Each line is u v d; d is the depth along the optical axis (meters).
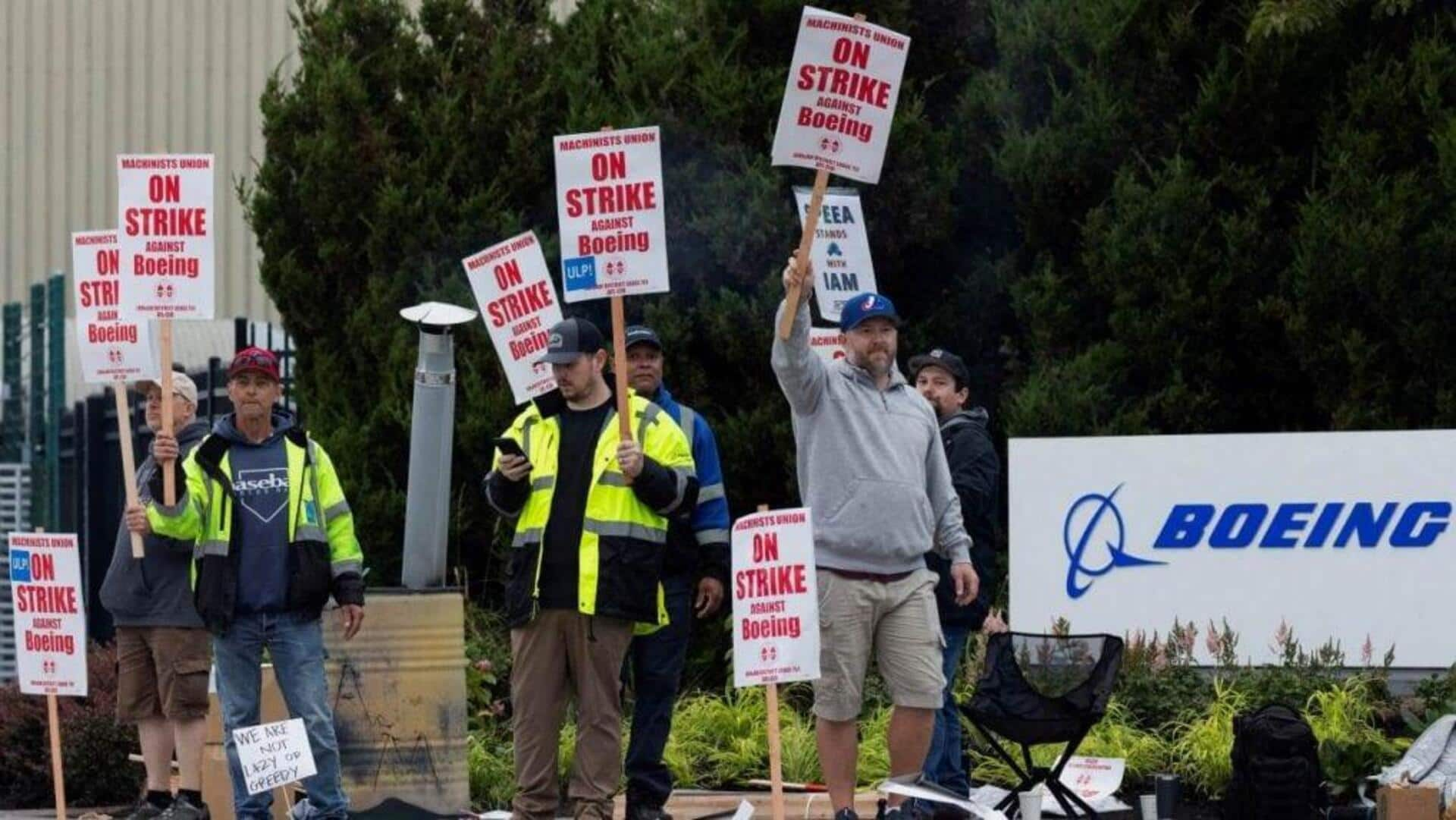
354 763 26.20
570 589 21.91
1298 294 33.91
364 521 36.66
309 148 37.97
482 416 36.16
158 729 26.52
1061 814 25.78
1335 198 33.88
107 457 47.09
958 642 24.75
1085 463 31.88
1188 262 34.84
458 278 37.00
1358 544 31.03
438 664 26.42
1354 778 26.05
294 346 42.16
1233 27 35.75
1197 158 35.66
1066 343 35.94
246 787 22.72
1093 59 35.84
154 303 23.78
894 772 22.23
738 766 30.11
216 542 23.20
